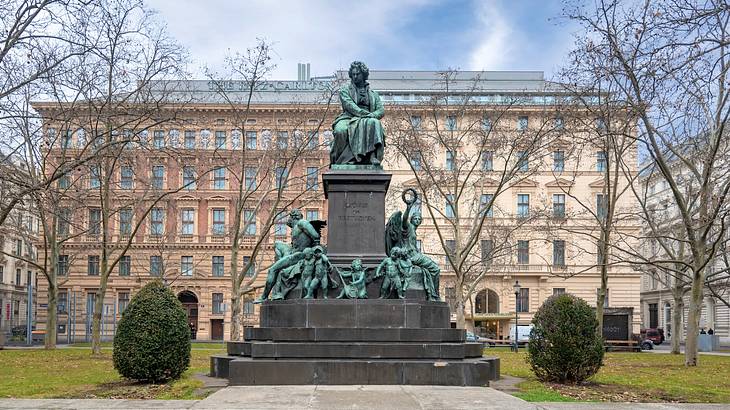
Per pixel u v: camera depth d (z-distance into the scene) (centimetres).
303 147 3500
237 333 3400
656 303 8594
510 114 4869
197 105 5375
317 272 1709
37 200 2655
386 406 1108
